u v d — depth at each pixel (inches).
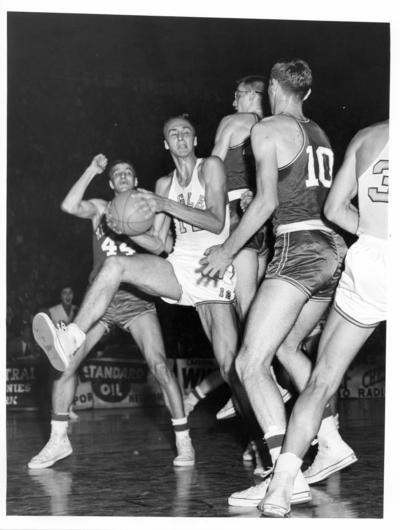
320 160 144.5
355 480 162.2
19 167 555.5
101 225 209.0
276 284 136.5
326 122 585.6
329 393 129.4
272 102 150.2
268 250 198.4
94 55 574.6
